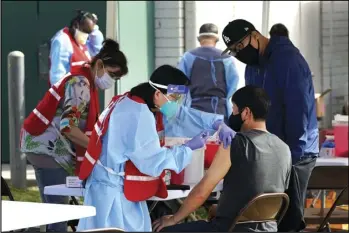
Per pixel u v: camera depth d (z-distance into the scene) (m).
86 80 13.27
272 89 12.87
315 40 23.58
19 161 20.92
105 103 20.50
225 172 11.02
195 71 19.02
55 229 13.73
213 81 18.97
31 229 11.26
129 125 11.06
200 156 12.16
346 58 23.84
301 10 23.23
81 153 13.48
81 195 11.69
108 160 11.09
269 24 22.17
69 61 18.39
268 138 11.18
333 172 13.80
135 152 10.98
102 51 13.29
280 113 12.87
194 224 11.27
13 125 20.84
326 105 23.17
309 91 12.80
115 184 11.13
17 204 10.22
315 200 16.81
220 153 11.05
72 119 13.14
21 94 20.80
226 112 19.12
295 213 12.70
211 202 13.85
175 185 11.95
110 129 11.10
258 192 10.91
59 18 24.55
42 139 13.85
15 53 20.77
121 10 21.50
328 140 16.09
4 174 23.11
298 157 12.62
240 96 11.40
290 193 12.69
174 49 23.08
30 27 24.66
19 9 24.66
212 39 19.22
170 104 11.23
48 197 14.13
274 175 11.09
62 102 13.55
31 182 22.19
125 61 13.27
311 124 12.85
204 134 11.51
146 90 11.26
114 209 11.07
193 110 12.72
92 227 11.07
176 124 12.70
